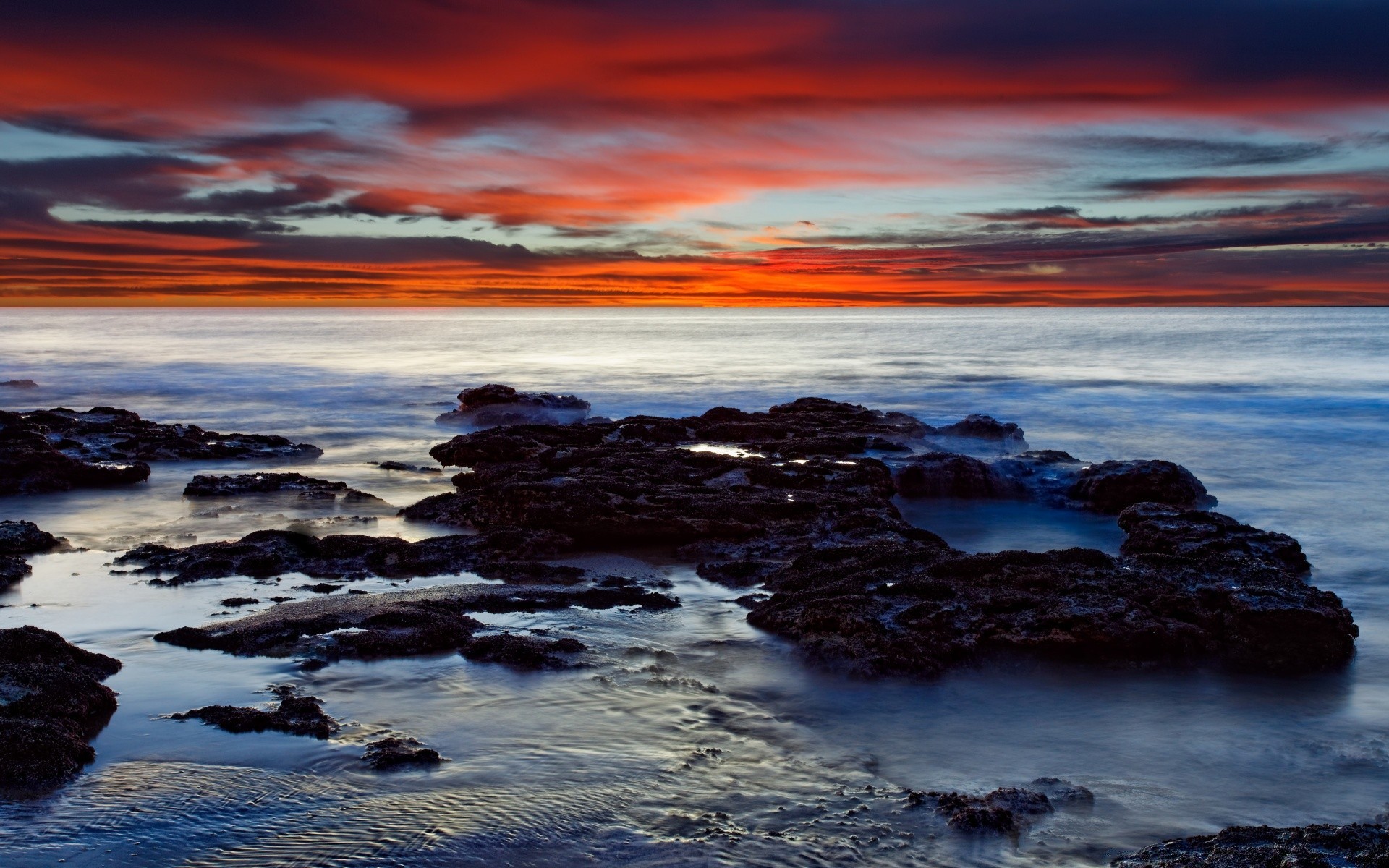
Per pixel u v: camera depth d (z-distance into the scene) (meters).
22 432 28.25
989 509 25.00
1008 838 8.92
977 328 149.38
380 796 9.39
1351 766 10.63
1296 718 11.88
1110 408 46.81
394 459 32.44
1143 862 8.32
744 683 12.60
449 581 17.23
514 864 8.30
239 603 15.46
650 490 21.59
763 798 9.58
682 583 17.30
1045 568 15.71
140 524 21.94
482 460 29.61
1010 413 45.34
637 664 13.16
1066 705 12.17
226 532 21.05
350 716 11.27
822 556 17.50
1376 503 25.84
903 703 12.08
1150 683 12.93
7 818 8.84
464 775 9.84
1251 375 60.94
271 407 47.25
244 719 10.92
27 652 11.95
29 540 18.89
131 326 171.12
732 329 153.50
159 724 10.93
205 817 8.95
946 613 14.29
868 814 9.30
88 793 9.34
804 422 33.38
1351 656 14.06
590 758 10.32
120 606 15.35
